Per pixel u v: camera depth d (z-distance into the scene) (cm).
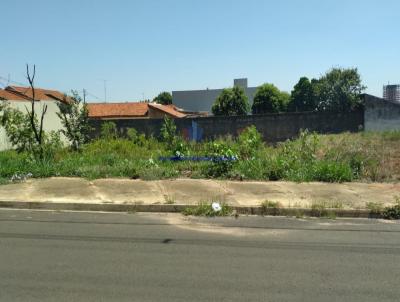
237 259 642
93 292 517
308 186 1153
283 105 6762
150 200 1016
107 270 593
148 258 645
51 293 514
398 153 1753
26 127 1620
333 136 2592
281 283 547
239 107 6794
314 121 3341
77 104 1978
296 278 565
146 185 1166
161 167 1359
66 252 674
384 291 523
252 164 1312
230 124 3275
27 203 1014
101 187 1146
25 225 852
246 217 921
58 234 783
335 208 937
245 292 518
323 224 866
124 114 5322
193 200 1016
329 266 612
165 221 884
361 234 789
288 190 1107
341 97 5866
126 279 560
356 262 630
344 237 768
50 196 1062
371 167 1339
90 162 1471
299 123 3319
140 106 5528
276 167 1266
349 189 1120
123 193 1084
